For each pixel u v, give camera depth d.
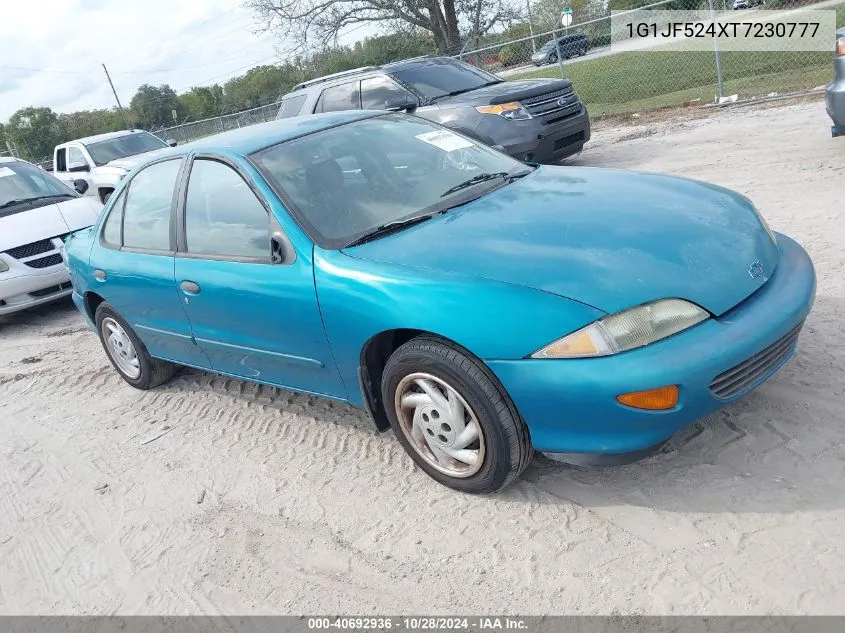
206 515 3.60
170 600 3.06
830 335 3.87
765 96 11.54
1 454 4.81
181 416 4.81
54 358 6.62
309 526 3.34
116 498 3.96
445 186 3.84
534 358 2.74
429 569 2.89
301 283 3.42
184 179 4.23
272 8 27.94
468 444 3.12
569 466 3.31
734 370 2.76
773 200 6.34
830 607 2.31
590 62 22.70
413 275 3.04
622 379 2.62
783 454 3.04
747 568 2.53
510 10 28.41
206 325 4.12
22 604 3.25
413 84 9.32
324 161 3.88
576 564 2.74
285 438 4.21
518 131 8.50
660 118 12.09
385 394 3.33
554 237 3.10
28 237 7.85
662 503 2.94
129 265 4.54
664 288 2.78
